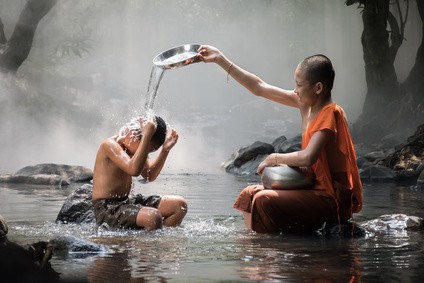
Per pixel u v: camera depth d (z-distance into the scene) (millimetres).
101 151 7461
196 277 4715
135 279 4633
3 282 4457
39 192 11414
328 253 5719
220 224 7613
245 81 7711
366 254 5660
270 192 6992
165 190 11852
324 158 7020
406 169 14758
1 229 5145
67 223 7629
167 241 6363
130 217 7172
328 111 6965
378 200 10156
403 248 5977
